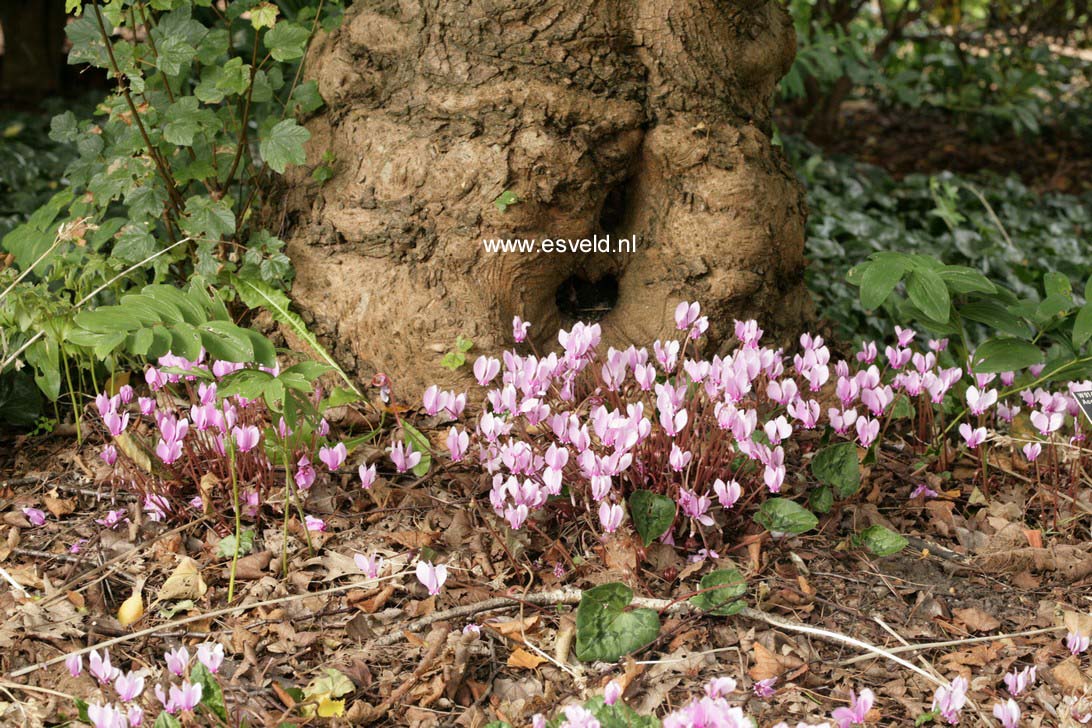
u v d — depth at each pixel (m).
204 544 2.93
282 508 3.04
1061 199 7.02
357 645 2.58
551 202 3.42
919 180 6.77
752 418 2.68
